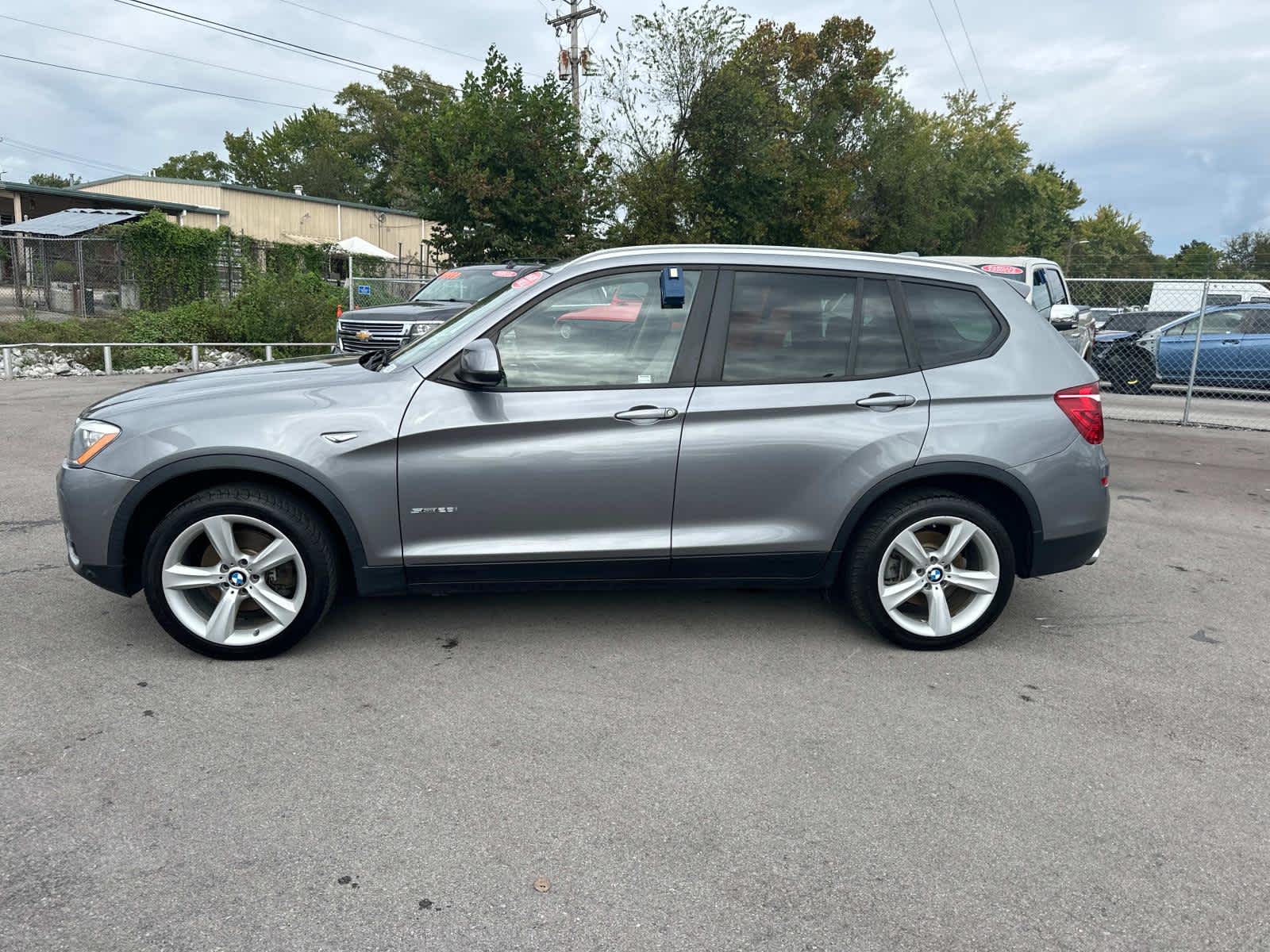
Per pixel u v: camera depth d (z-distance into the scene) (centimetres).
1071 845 273
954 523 404
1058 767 318
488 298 442
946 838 274
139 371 1617
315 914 232
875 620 412
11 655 382
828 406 393
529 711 348
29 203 3284
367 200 6662
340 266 3008
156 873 246
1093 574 548
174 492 385
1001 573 409
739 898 244
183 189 3384
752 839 270
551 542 390
